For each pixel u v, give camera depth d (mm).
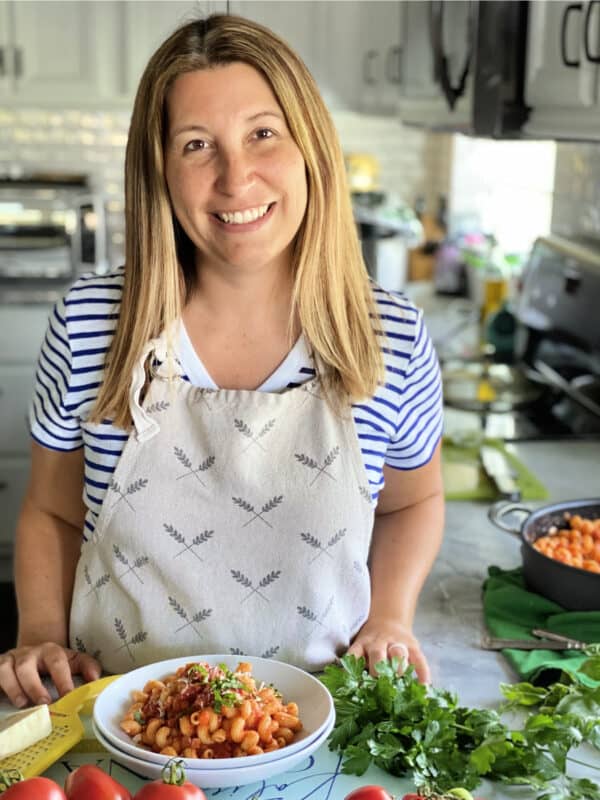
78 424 1376
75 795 969
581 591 1521
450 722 1141
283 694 1198
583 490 2123
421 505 1503
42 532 1455
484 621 1570
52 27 3646
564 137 1731
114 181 4137
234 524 1303
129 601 1331
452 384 2818
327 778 1120
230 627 1315
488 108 1914
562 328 2672
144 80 1268
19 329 3645
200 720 1082
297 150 1252
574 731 1141
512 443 2426
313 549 1299
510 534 1912
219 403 1314
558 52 1725
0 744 1107
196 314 1347
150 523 1301
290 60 1252
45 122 4074
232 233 1242
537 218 3619
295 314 1341
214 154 1236
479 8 1878
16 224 3729
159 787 936
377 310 1377
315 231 1297
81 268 3795
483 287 3654
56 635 1408
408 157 4285
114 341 1334
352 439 1313
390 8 3164
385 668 1203
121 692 1179
